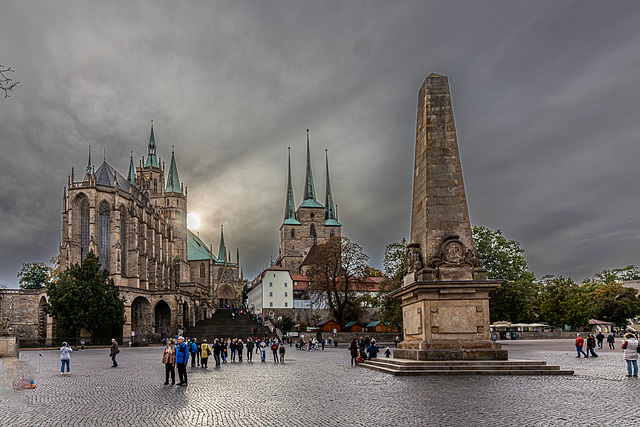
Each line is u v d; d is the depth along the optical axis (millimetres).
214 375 32312
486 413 15102
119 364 44812
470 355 27031
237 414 16312
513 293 70312
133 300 107438
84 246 112938
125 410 17656
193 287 159875
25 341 101750
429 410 15742
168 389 24188
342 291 100875
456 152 29703
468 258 28500
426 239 29000
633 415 14727
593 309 118938
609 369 29781
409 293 29812
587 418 14328
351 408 16688
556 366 25891
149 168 188625
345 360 47719
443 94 30297
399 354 30328
